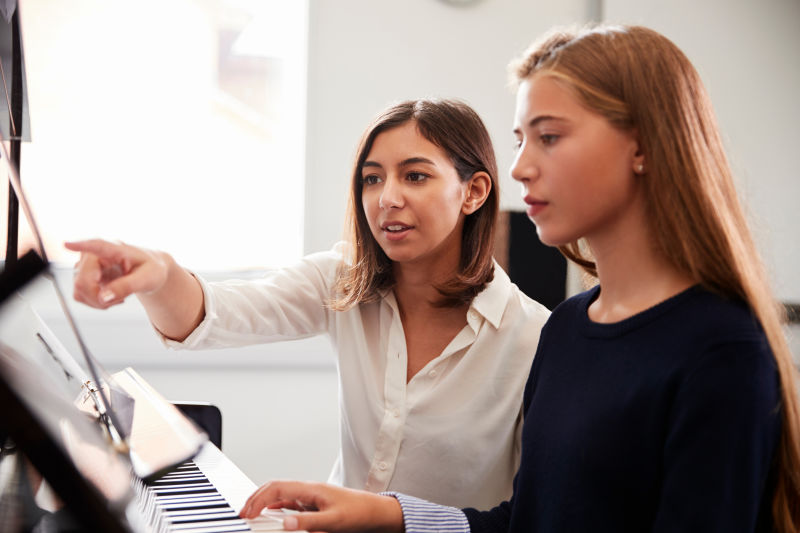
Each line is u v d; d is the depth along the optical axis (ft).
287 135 9.01
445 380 4.10
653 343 2.47
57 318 8.14
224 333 3.84
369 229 4.17
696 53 9.12
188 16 8.75
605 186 2.51
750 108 9.25
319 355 8.71
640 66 2.51
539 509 2.75
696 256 2.43
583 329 2.76
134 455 2.65
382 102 8.73
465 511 3.12
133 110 8.70
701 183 2.46
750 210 2.81
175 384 8.43
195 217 8.89
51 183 8.53
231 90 8.89
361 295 4.17
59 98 8.51
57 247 8.54
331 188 8.73
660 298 2.54
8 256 3.24
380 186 3.96
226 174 8.93
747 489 2.24
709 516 2.22
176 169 8.82
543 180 2.55
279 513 2.80
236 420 8.57
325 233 8.75
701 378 2.29
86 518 1.82
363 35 8.67
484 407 4.10
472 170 4.04
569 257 3.23
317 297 4.39
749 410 2.23
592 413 2.56
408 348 4.25
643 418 2.43
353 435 4.28
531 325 4.22
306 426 8.72
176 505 2.79
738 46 9.19
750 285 2.40
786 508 2.39
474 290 4.13
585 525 2.53
